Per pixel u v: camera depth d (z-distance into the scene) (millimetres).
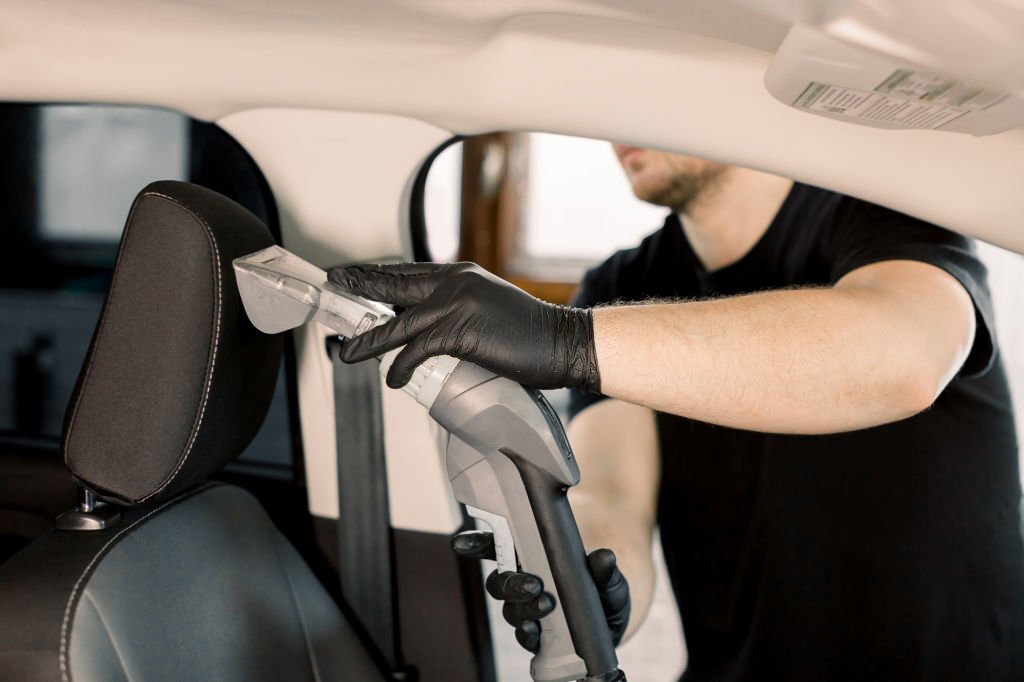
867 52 549
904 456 1241
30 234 1566
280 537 996
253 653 861
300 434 1062
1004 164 758
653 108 788
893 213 1006
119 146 1455
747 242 1308
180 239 735
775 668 1334
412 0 695
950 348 787
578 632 746
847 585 1283
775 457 1284
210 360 746
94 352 745
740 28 633
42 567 722
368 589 1016
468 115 863
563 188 5414
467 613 1052
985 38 517
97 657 688
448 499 1026
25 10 792
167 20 785
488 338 677
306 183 955
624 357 693
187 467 760
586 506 1313
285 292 714
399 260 978
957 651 1281
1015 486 1258
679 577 1406
